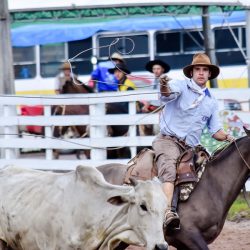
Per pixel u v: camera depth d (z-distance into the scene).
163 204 8.71
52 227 9.48
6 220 9.96
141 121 16.36
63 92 20.17
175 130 10.94
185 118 10.88
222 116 16.03
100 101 16.70
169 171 10.64
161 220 8.66
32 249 9.76
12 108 17.72
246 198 11.26
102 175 10.09
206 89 10.97
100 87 20.50
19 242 9.89
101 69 20.62
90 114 16.84
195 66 10.85
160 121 11.03
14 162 17.73
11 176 10.26
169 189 10.56
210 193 10.80
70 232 9.36
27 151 23.50
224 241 13.48
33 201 9.76
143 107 17.27
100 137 16.77
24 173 10.27
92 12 21.62
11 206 9.92
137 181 8.94
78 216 9.34
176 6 21.45
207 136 15.30
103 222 9.20
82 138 17.22
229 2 20.69
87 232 9.29
